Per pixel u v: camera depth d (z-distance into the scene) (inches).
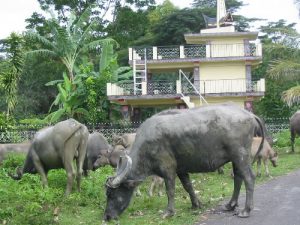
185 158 209.9
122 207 207.8
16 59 499.5
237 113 209.5
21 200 230.2
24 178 268.8
